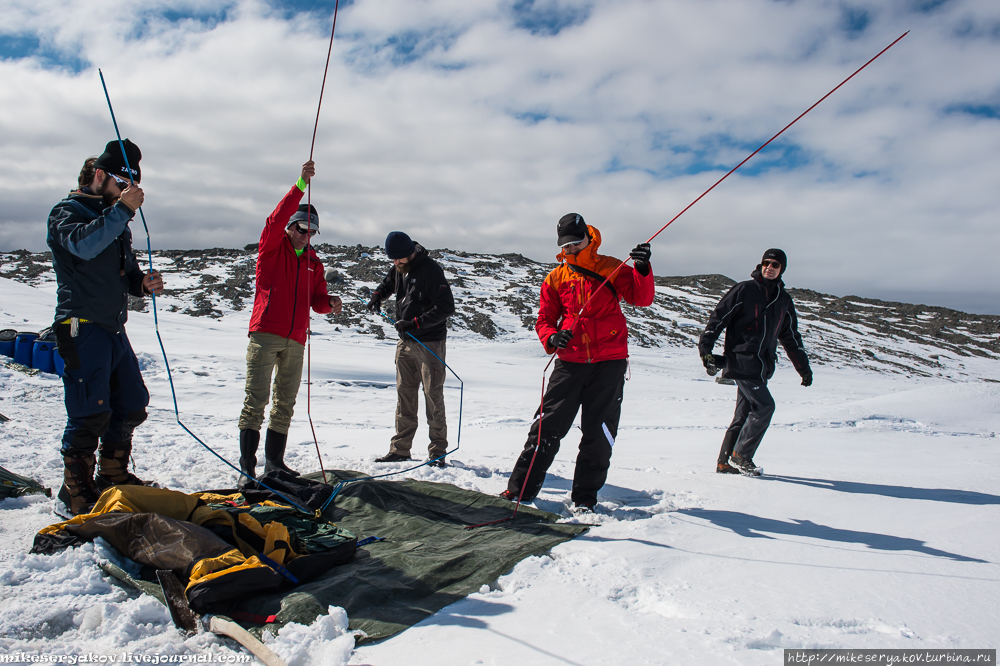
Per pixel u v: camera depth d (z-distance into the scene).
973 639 1.88
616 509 3.51
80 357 2.88
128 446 3.30
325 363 18.47
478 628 1.96
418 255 4.69
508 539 2.85
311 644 1.81
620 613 2.08
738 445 4.70
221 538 2.40
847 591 2.29
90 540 2.38
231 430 6.62
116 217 2.68
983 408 10.21
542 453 3.52
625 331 3.54
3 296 20.05
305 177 3.54
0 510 2.93
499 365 25.84
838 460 5.74
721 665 1.70
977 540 2.97
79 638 1.84
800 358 4.88
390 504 3.38
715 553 2.74
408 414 4.82
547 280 3.69
